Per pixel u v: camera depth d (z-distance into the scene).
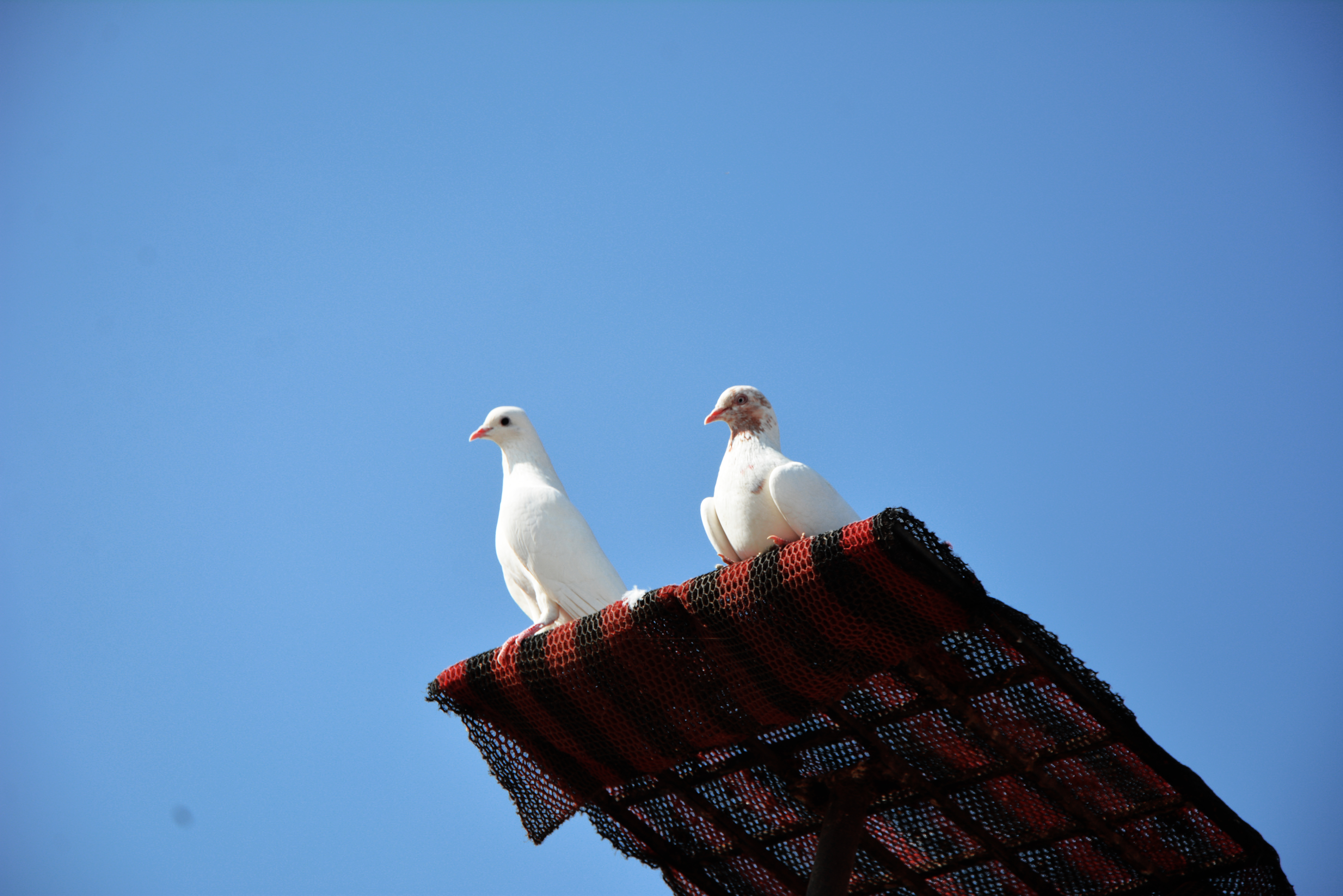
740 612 8.77
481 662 10.16
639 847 11.32
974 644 8.70
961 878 10.66
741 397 10.95
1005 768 9.49
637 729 9.88
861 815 9.65
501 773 10.77
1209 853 9.70
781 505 10.04
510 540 11.81
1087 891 10.35
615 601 11.57
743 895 11.40
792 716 9.36
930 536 8.12
